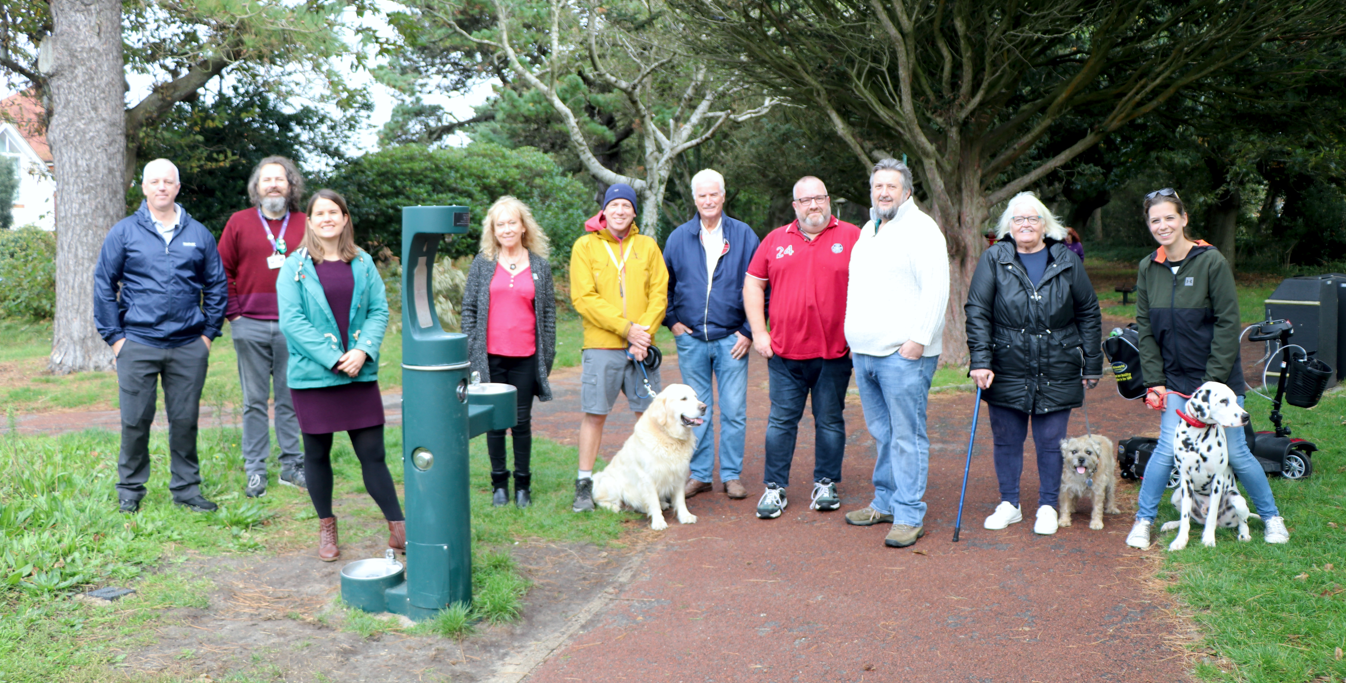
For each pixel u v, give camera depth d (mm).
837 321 5008
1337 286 7824
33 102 15852
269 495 5172
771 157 21312
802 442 7234
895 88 10859
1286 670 2951
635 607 3861
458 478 3533
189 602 3600
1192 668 3090
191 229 4668
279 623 3496
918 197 19453
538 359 5152
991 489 5645
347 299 4031
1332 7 8641
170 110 16250
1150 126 14172
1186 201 27109
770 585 4070
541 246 5191
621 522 5082
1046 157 20984
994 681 3072
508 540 4660
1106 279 26562
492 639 3496
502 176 21688
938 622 3582
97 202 11242
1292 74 9992
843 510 5293
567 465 6348
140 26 14844
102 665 3031
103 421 8289
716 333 5512
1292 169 22328
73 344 11242
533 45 20266
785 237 5102
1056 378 4598
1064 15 9008
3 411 8812
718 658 3326
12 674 2904
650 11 13883
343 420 4008
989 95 10461
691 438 5074
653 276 5348
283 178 5145
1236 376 4363
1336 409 7074
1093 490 4762
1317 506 4664
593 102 21031
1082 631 3439
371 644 3375
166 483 5129
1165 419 4430
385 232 20938
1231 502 4281
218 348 13188
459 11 19719
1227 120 11914
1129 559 4215
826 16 9750
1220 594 3592
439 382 3447
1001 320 4656
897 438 4621
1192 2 9305
